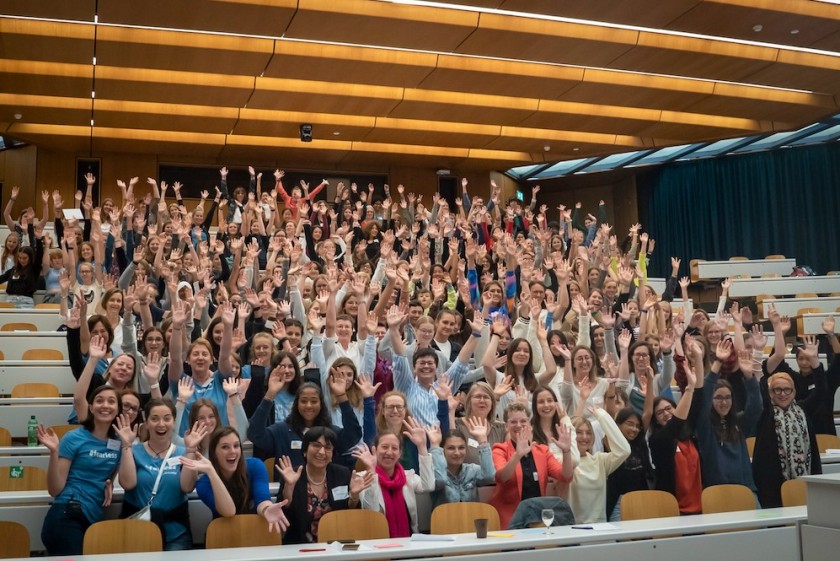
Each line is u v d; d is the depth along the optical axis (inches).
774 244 656.4
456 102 566.3
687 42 483.5
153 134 627.5
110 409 185.9
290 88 540.1
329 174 703.1
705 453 226.5
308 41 486.6
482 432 204.5
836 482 147.5
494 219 501.0
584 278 376.8
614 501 216.2
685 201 711.7
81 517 179.2
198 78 526.3
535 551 165.8
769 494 226.7
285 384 225.8
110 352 263.7
